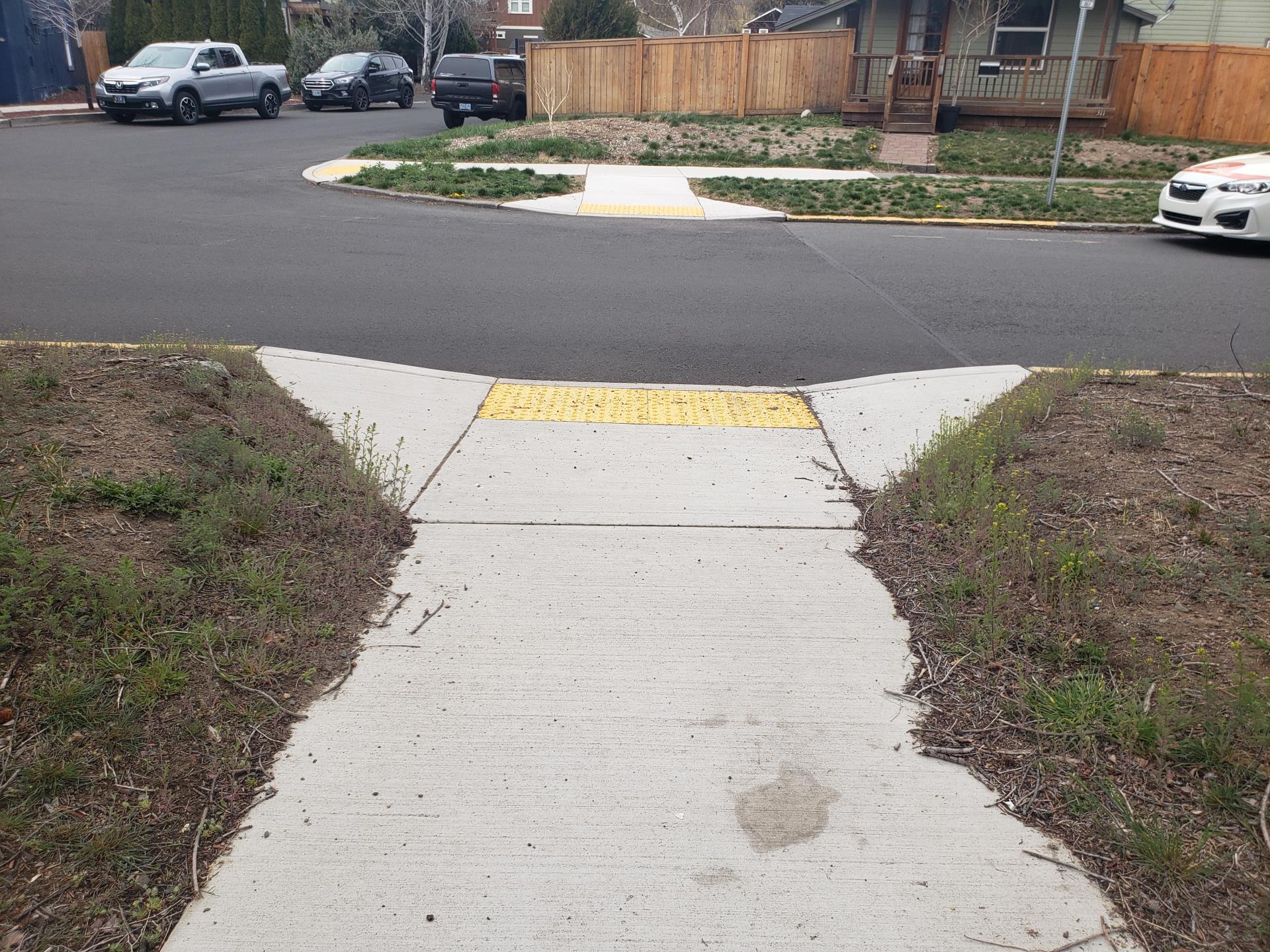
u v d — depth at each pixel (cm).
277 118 2767
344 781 321
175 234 1175
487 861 291
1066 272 1134
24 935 256
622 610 424
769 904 278
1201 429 563
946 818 310
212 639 374
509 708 359
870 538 493
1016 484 510
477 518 504
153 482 445
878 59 2356
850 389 709
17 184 1484
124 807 300
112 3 3453
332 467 527
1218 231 1284
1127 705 338
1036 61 2350
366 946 262
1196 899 274
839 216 1464
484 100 2497
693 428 634
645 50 2434
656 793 320
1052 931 269
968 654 390
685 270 1091
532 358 768
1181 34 2758
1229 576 413
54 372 543
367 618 412
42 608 359
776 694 371
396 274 1022
